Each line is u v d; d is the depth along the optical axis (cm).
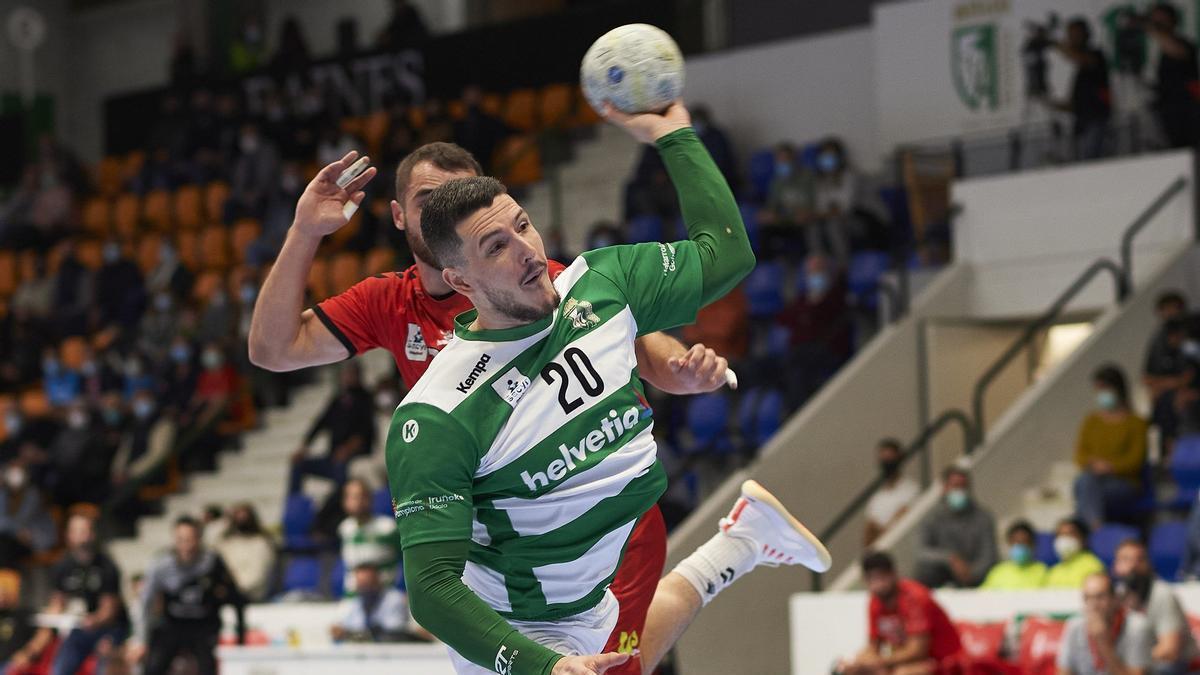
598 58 488
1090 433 1631
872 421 1873
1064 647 1236
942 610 1317
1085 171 1947
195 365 2338
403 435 430
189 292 2620
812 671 1463
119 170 3150
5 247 2973
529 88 2762
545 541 440
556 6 3086
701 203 480
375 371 2314
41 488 2244
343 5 3238
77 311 2681
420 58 2878
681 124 489
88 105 3494
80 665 1677
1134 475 1598
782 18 2564
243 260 2688
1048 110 2155
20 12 3400
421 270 533
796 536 528
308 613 1736
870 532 1717
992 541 1520
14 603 1762
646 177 2269
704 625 1647
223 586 1572
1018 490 1728
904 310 1950
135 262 2689
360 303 546
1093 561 1403
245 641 1596
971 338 2009
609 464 439
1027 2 2178
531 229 431
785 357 1933
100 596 1695
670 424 1939
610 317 447
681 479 1758
